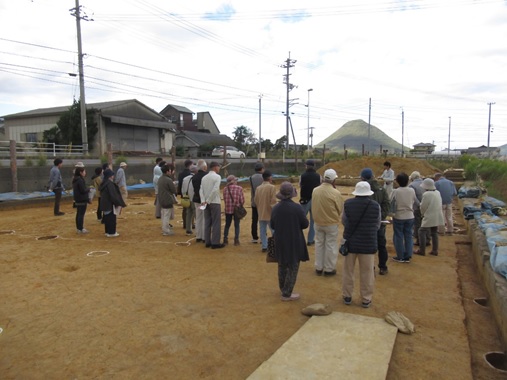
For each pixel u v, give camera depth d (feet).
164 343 14.73
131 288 20.66
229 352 14.07
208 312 17.54
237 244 30.14
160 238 32.71
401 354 13.89
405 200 25.22
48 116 120.98
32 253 27.86
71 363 13.35
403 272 23.76
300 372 12.16
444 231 34.91
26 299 19.08
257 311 17.63
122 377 12.53
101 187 32.94
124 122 118.62
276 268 24.23
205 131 210.18
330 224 22.12
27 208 49.83
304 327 15.38
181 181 34.42
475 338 15.76
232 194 29.43
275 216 18.65
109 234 33.09
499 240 22.49
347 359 12.92
